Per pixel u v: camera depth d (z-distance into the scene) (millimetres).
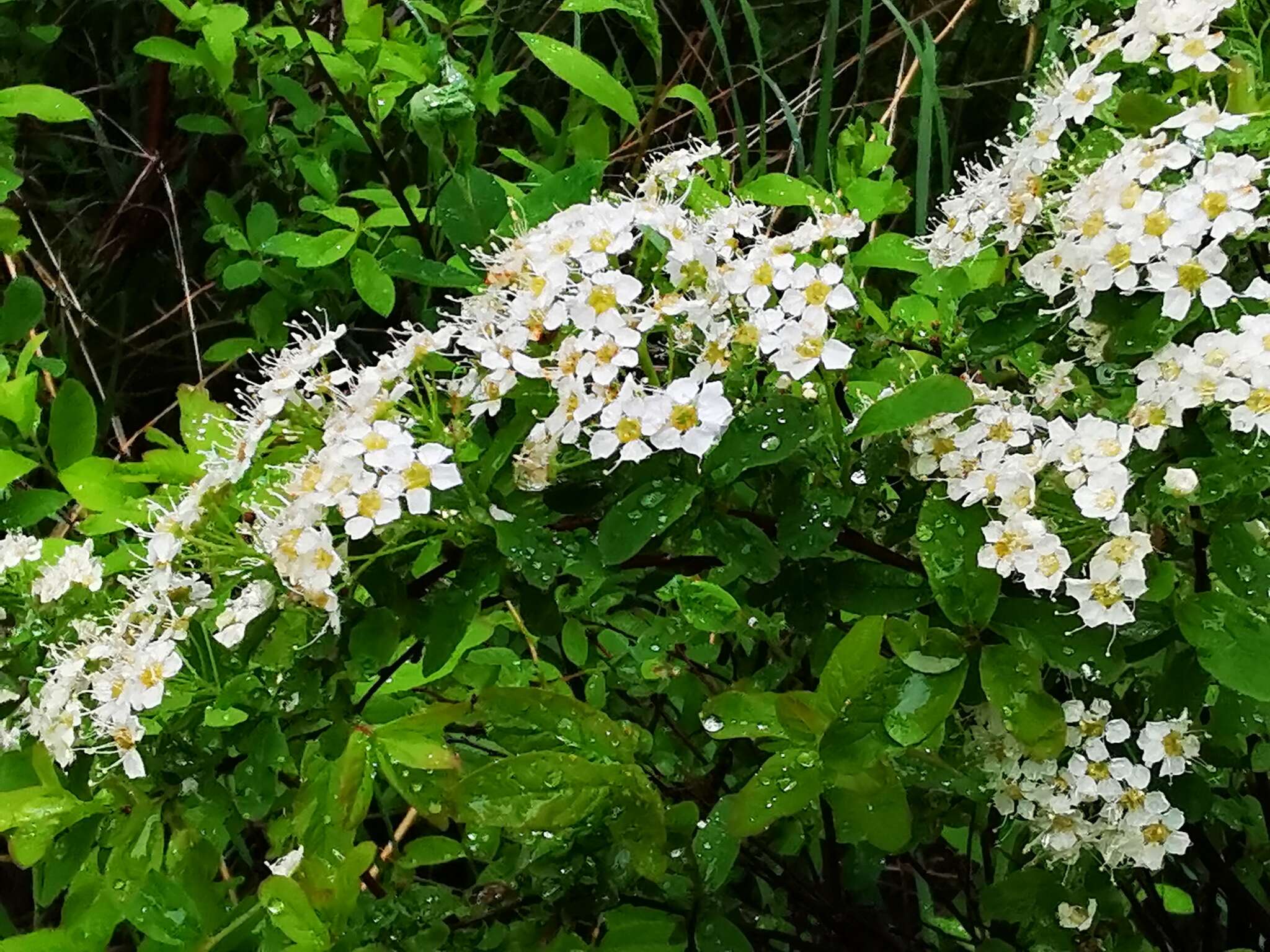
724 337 185
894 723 164
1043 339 195
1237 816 206
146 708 188
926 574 183
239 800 193
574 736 177
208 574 207
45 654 226
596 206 196
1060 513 173
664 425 175
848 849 241
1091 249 174
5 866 334
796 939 221
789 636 240
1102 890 195
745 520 183
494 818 167
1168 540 185
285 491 190
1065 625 171
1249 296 170
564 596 239
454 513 183
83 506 269
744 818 175
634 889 187
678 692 248
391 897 196
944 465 184
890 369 229
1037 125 198
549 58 287
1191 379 167
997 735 190
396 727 180
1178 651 181
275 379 201
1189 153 174
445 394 208
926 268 260
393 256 212
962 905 262
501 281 200
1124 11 276
